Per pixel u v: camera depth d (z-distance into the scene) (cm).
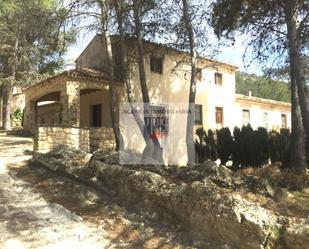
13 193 1041
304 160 1091
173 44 1636
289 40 1124
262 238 656
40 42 2667
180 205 809
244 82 3272
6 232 776
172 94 2186
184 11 1469
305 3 1109
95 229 809
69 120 1827
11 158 1491
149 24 1533
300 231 632
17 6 2359
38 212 902
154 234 779
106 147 1789
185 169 1041
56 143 1563
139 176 942
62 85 1880
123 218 856
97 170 1070
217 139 1356
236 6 1232
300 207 774
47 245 724
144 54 1728
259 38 1298
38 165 1320
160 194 863
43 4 1834
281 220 683
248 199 818
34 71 2858
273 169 1001
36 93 2247
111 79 1652
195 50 1498
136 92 1986
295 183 911
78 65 2330
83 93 2270
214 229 729
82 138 1681
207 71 2431
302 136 1105
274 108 3111
